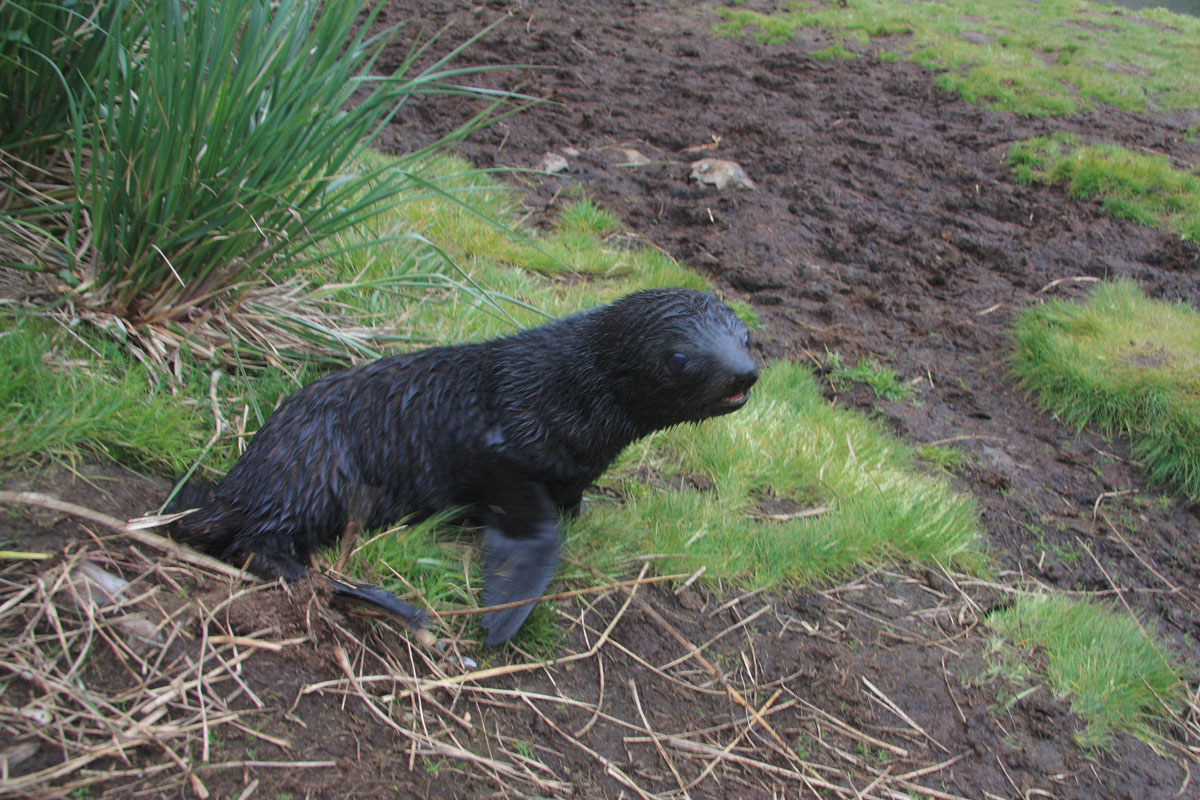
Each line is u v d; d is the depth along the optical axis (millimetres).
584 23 4367
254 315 1777
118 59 1688
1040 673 1685
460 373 1603
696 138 3322
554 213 2686
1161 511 2064
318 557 1527
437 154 2834
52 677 1315
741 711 1544
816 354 2312
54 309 1651
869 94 3850
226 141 1664
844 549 1775
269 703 1370
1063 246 2850
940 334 2436
